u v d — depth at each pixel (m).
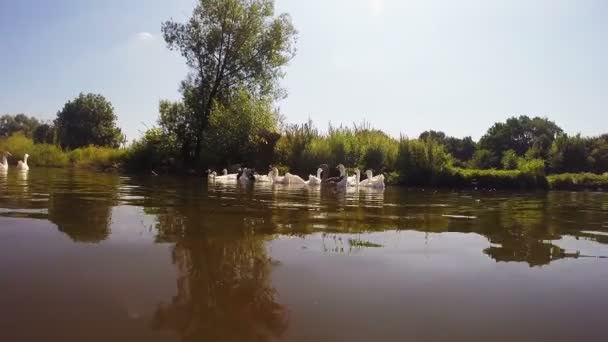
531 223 6.33
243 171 19.92
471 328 2.30
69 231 4.36
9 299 2.49
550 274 3.35
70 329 2.13
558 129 60.22
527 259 3.83
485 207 8.97
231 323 2.27
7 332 2.08
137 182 14.38
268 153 24.72
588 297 2.83
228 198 8.90
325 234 4.72
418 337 2.18
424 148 20.45
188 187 12.53
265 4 27.95
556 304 2.69
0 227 4.47
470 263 3.62
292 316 2.39
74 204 6.68
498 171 20.78
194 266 3.25
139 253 3.57
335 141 23.22
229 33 27.81
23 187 9.70
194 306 2.48
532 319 2.45
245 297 2.65
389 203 9.09
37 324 2.18
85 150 33.00
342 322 2.33
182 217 5.62
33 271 3.00
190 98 28.17
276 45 28.31
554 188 21.77
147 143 28.69
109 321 2.24
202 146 27.83
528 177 20.50
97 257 3.41
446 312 2.52
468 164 34.56
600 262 3.77
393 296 2.75
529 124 60.31
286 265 3.38
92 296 2.58
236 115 25.55
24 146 30.73
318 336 2.15
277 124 26.59
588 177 22.69
